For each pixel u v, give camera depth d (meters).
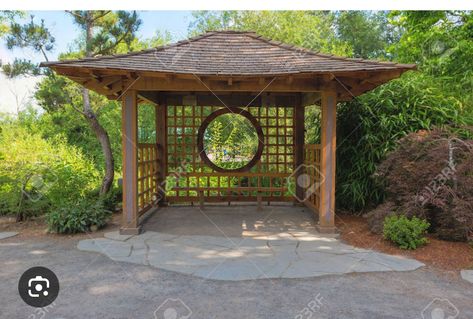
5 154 8.89
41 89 7.10
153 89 5.41
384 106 6.80
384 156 6.34
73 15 7.37
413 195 5.17
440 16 9.36
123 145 5.50
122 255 4.55
